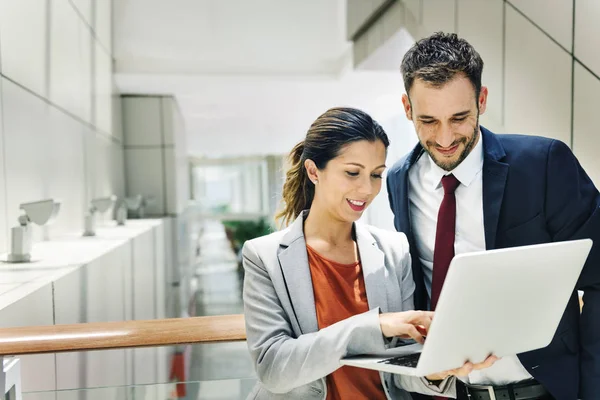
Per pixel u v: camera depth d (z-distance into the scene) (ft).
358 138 3.86
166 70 25.02
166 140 28.81
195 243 39.34
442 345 3.11
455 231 4.66
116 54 24.64
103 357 4.50
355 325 3.61
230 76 25.39
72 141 16.29
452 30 14.15
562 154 4.35
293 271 4.06
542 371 4.26
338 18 25.26
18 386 4.43
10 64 11.07
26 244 9.32
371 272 4.12
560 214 4.27
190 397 4.52
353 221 4.21
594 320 4.24
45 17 13.70
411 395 4.55
